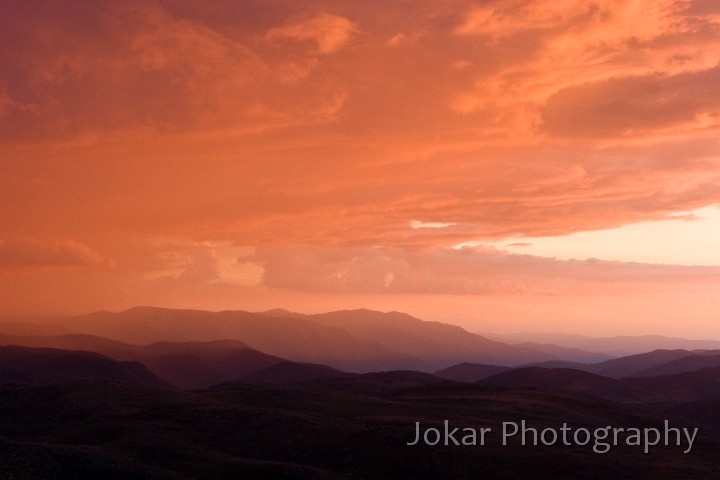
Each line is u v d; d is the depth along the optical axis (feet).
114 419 249.34
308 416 247.29
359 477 191.72
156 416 250.16
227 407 259.39
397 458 198.90
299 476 179.01
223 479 178.60
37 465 154.92
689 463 209.67
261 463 189.26
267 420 236.63
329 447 211.41
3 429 252.83
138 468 170.91
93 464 164.55
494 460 198.70
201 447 212.23
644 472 194.70
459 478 189.47
